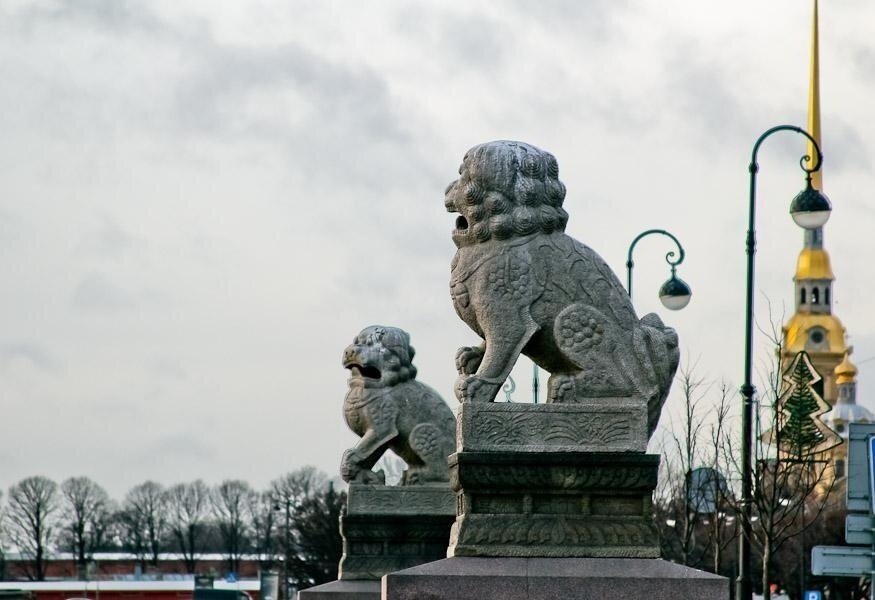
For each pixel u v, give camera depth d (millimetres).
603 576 23547
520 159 24875
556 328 24609
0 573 175000
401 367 42188
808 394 44938
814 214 38719
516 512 23984
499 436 24125
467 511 23969
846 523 25734
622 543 23953
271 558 155625
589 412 24250
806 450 50250
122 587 114812
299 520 126875
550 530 23938
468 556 23812
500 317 24578
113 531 182375
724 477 51250
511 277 24625
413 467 42250
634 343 24688
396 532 41219
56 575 178000
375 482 41812
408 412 41906
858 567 25578
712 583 23453
